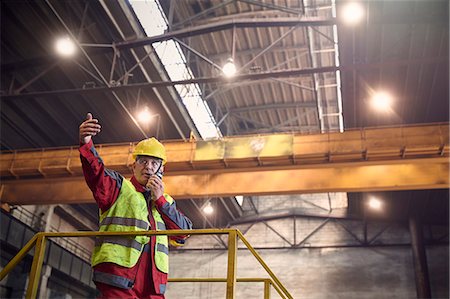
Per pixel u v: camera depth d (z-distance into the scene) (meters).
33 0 20.05
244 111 35.12
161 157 5.18
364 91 22.59
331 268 34.12
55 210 31.16
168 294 35.72
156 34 25.11
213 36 28.42
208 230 4.72
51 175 22.33
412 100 22.75
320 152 19.64
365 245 34.38
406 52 20.53
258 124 36.44
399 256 33.56
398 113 23.75
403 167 20.88
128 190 4.94
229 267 4.58
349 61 21.48
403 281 32.69
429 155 19.22
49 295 27.14
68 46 20.45
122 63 23.80
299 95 33.38
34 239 5.08
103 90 21.77
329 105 33.72
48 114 25.30
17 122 24.84
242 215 37.72
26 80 23.62
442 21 17.98
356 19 18.41
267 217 36.81
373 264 33.69
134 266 4.62
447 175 20.39
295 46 29.38
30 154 22.50
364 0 17.89
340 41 20.33
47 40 21.95
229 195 21.97
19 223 25.69
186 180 22.53
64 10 20.97
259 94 33.50
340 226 35.56
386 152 19.23
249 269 35.28
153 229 4.93
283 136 20.28
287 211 36.91
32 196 23.56
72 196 23.23
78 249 33.66
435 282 31.92
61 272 28.98
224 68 20.84
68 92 21.95
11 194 23.73
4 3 19.92
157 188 4.94
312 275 34.12
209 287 35.47
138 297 4.59
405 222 34.44
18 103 23.94
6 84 23.36
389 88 22.25
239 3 26.66
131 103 25.83
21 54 22.64
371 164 19.67
